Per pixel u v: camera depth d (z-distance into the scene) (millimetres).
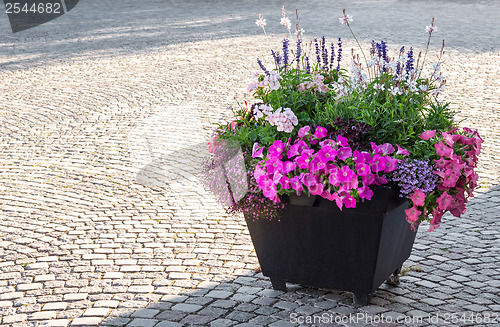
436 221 3463
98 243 4578
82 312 3594
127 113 8078
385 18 15852
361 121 3488
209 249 4445
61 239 4652
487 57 10891
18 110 8391
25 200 5438
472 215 4988
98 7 20125
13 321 3514
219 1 21156
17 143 7031
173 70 10570
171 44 13055
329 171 3264
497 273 4020
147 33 14609
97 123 7688
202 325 3412
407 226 3721
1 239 4664
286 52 4113
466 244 4465
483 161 6156
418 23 14820
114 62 11406
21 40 13969
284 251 3658
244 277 4004
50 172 6109
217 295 3764
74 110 8320
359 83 3896
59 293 3836
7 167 6277
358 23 14992
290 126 3463
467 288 3826
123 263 4242
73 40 13836
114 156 6488
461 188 3492
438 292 3779
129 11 18984
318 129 3465
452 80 9352
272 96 3777
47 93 9273
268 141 3527
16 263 4277
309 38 12977
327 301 3662
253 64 10750
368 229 3354
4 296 3816
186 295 3775
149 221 4961
